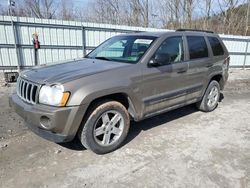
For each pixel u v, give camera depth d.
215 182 2.92
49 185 2.81
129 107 3.74
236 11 26.02
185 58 4.52
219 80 5.79
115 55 4.32
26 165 3.18
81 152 3.55
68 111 2.98
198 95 5.06
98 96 3.20
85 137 3.29
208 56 5.11
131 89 3.57
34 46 9.39
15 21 9.41
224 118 5.22
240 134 4.38
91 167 3.18
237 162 3.39
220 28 25.45
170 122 4.87
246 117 5.34
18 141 3.82
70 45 10.80
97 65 3.66
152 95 3.94
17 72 8.59
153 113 4.09
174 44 4.35
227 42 14.52
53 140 3.14
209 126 4.72
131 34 4.64
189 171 3.14
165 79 4.07
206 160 3.42
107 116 3.46
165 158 3.44
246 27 25.95
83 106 3.06
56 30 10.33
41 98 3.08
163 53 4.04
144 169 3.16
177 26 24.19
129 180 2.93
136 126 4.61
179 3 23.77
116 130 3.60
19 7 24.33
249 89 8.74
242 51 15.31
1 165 3.16
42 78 3.20
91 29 11.07
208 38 5.23
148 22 24.53
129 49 4.18
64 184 2.83
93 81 3.19
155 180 2.94
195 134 4.31
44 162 3.26
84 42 11.05
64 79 3.07
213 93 5.55
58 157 3.40
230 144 3.95
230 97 7.27
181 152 3.63
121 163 3.29
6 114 5.02
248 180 2.98
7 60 9.70
